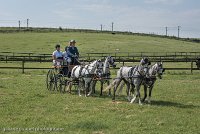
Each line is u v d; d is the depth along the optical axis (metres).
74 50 23.94
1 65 47.66
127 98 20.75
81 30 136.50
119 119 14.99
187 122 14.62
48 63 52.41
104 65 21.64
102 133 12.83
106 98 20.95
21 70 42.06
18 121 14.49
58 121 14.54
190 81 30.89
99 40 100.12
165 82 30.00
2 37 100.25
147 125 14.01
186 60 47.00
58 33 117.75
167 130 13.29
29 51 75.75
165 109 17.39
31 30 126.19
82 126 13.64
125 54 74.56
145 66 19.17
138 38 115.25
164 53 80.12
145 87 19.34
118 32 137.38
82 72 21.84
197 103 19.64
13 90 23.48
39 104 18.28
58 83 25.11
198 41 131.00
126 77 19.66
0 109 16.84
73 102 19.19
